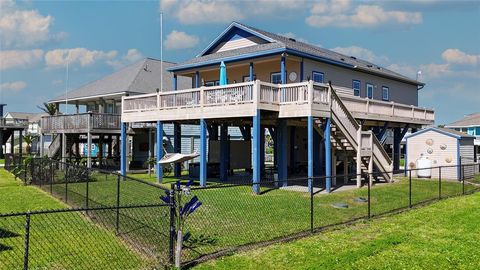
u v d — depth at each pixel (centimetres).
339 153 1942
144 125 2738
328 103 1733
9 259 750
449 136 2330
